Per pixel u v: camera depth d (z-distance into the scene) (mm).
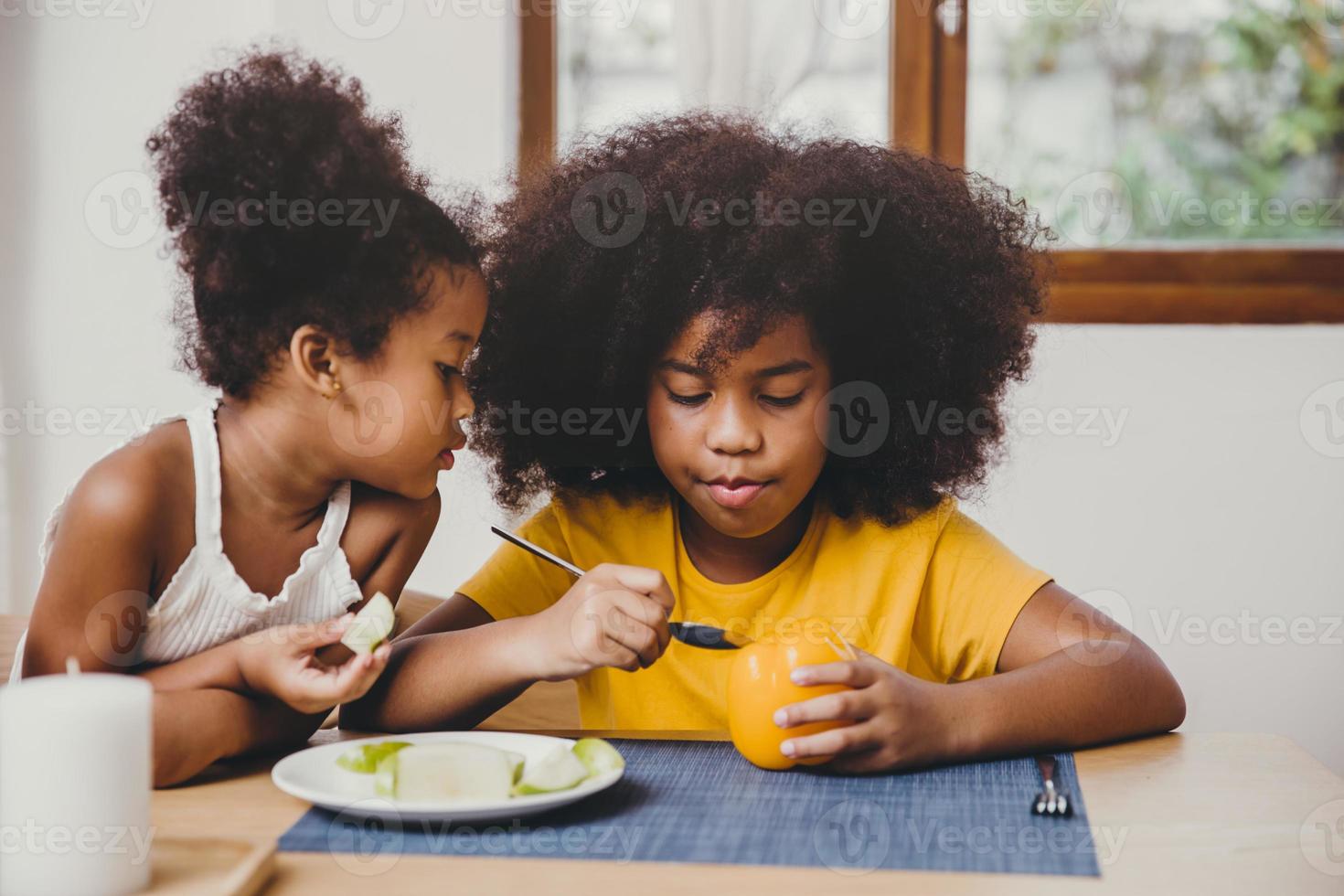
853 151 1115
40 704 544
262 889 560
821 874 579
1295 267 1983
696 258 982
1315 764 793
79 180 2129
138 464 819
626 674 1130
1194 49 2043
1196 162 2043
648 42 2096
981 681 833
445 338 874
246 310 833
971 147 2057
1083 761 805
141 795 562
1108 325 1979
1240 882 574
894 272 1067
